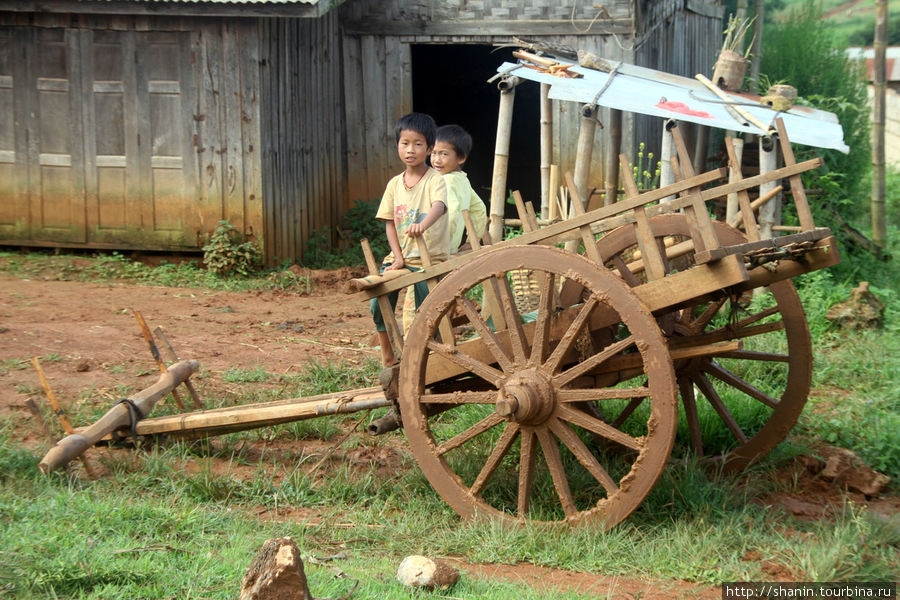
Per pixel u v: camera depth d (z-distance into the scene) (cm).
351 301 1114
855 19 4362
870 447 595
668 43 1558
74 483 514
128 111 1240
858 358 795
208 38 1210
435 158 652
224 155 1223
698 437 580
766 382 715
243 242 1231
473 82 2066
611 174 1021
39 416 548
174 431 570
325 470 574
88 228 1267
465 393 478
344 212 1526
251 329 941
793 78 1622
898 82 2469
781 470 572
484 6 1433
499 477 536
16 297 1042
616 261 577
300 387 726
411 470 554
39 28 1240
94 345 840
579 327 448
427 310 484
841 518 490
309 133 1378
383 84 1485
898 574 422
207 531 459
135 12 1178
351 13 1475
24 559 377
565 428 455
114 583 372
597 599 391
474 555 447
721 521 472
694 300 482
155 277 1201
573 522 455
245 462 588
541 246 453
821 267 454
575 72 813
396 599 373
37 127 1260
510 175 2075
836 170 1336
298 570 330
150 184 1247
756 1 1448
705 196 453
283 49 1280
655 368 427
